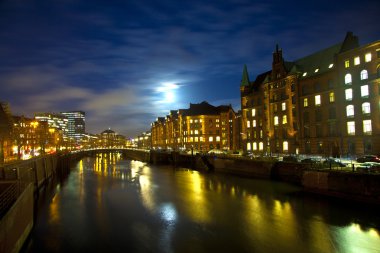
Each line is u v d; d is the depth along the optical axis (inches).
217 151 4495.6
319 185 1856.5
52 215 1587.1
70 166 4837.6
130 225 1385.3
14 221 959.0
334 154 2689.5
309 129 3132.4
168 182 2691.9
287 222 1357.0
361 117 2571.4
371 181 1553.9
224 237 1198.3
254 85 4269.2
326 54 3166.8
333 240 1138.0
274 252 1050.1
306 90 3196.4
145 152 6279.5
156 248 1107.3
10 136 3887.8
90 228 1352.1
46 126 6545.3
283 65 3526.1
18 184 1249.4
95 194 2176.4
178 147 6614.2
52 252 1086.4
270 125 3659.0
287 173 2412.6
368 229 1233.4
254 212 1537.9
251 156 3179.1
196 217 1485.0
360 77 2593.5
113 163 5615.2
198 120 6097.4
